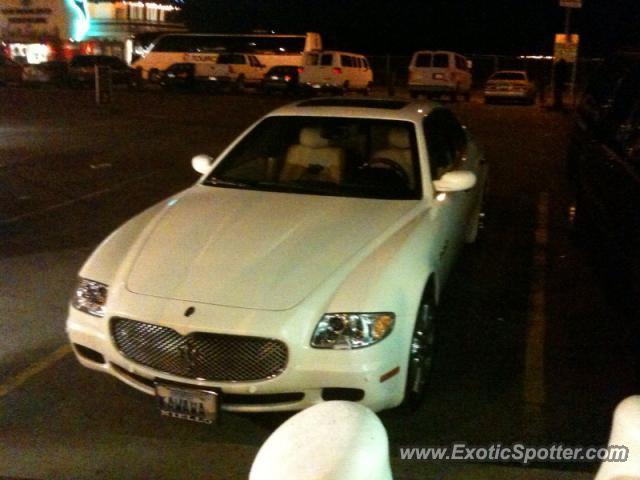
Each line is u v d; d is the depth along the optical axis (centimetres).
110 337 401
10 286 651
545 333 559
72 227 843
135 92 3167
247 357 375
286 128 573
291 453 194
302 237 442
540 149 1512
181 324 377
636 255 522
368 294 388
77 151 1384
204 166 571
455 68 3014
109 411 445
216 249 431
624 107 663
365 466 194
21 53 4231
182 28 4875
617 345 538
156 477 381
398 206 494
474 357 517
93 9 4553
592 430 424
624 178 579
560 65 2566
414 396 432
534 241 803
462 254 750
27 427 427
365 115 564
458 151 654
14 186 1059
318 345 374
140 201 974
